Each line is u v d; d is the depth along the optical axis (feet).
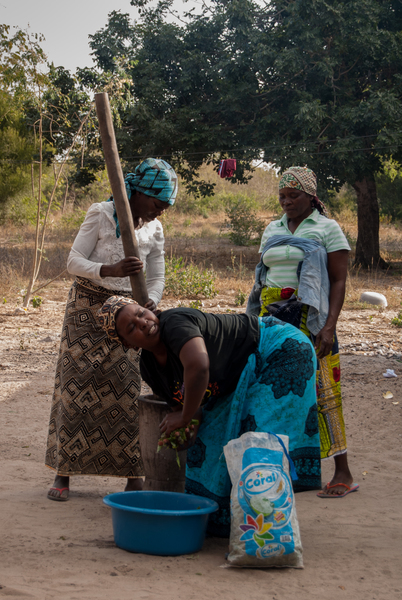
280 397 9.04
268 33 47.57
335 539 9.40
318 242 11.42
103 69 52.21
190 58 48.16
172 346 7.91
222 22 48.24
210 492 9.27
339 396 11.49
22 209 72.28
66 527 9.64
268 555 8.02
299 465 9.29
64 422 10.77
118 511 8.66
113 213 10.96
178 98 51.39
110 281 10.86
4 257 47.80
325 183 49.85
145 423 10.78
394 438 15.07
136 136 51.03
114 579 7.63
